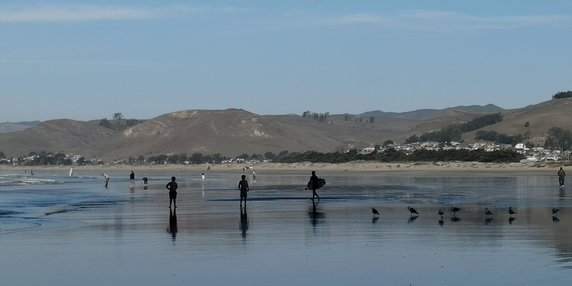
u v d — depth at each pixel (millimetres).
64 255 33688
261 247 36125
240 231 44094
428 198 79875
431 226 46469
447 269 28703
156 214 59375
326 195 88500
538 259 30938
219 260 31719
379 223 48969
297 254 33469
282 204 71312
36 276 27984
